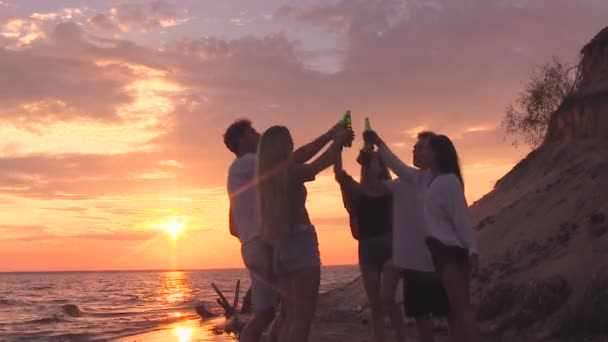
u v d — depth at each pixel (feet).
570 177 44.75
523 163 58.13
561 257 33.83
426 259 19.67
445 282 17.49
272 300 18.79
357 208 22.27
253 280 18.90
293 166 16.90
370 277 22.09
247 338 18.76
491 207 54.70
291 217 16.63
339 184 22.27
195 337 44.78
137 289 289.74
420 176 20.33
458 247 17.39
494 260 39.17
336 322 42.75
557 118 55.06
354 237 22.67
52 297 205.16
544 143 57.26
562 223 38.42
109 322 81.41
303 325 16.46
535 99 67.51
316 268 16.83
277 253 16.81
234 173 19.02
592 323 26.73
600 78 51.90
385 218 22.00
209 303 117.19
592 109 49.85
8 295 225.35
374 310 22.13
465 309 17.33
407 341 31.17
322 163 17.33
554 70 67.41
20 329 78.43
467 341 17.17
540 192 45.68
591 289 27.25
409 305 19.95
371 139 21.97
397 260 20.31
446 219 17.63
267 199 16.62
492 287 32.86
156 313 99.19
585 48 55.21
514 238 40.86
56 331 70.18
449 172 18.19
